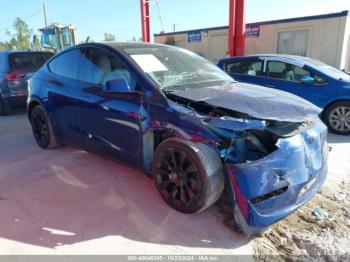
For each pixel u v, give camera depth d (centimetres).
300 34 1545
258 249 263
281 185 269
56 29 1883
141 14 1504
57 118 442
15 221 300
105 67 372
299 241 274
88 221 300
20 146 525
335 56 1433
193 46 2028
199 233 283
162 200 336
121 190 358
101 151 384
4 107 818
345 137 602
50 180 386
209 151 281
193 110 295
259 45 1714
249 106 284
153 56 370
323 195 354
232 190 268
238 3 1021
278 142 271
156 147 332
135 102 327
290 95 347
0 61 819
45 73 471
